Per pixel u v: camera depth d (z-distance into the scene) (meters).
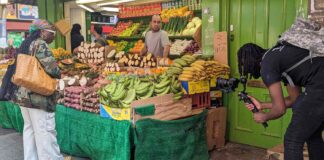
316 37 1.92
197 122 3.58
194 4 5.53
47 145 3.23
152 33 5.00
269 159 2.83
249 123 4.17
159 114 3.26
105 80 3.79
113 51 5.25
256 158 3.79
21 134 4.79
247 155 3.89
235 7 4.19
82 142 3.63
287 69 1.97
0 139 4.57
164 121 3.25
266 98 3.93
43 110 3.15
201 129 3.62
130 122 3.10
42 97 3.09
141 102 3.13
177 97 3.40
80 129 3.65
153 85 3.38
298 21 2.04
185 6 5.68
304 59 1.92
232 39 4.25
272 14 3.88
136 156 3.10
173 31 5.59
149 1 6.29
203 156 3.65
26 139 3.36
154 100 3.22
